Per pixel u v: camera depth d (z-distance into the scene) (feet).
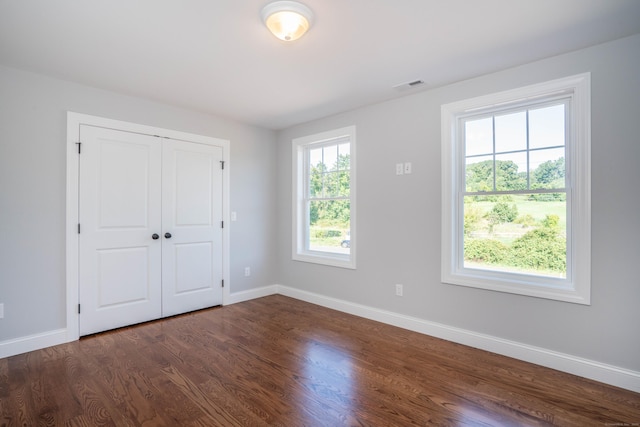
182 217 11.71
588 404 6.27
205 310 12.23
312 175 13.92
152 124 10.89
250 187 13.82
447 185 9.42
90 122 9.59
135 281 10.57
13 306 8.38
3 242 8.25
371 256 11.26
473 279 8.93
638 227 6.74
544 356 7.80
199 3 5.71
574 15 6.08
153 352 8.55
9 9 5.82
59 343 9.04
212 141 12.49
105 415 5.92
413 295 10.18
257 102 10.98
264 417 5.89
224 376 7.32
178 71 8.53
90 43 7.09
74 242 9.34
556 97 7.93
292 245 14.15
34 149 8.68
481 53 7.57
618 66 6.92
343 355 8.41
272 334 9.86
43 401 6.33
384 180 10.88
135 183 10.53
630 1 5.63
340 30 6.59
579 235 7.37
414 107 10.13
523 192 8.43
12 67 8.29
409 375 7.38
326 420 5.80
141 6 5.78
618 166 6.93
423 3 5.72
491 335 8.66
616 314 6.96
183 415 5.94
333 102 10.96
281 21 5.90
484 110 9.04
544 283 8.05
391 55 7.66
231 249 13.17
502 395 6.57
